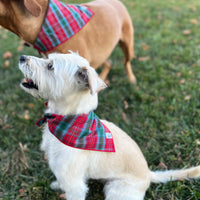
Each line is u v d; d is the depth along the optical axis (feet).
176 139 2.67
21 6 2.22
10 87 3.38
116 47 4.26
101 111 3.02
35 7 2.11
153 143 2.66
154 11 5.55
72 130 1.93
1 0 2.21
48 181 2.37
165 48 4.12
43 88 1.92
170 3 6.02
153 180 2.26
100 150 1.96
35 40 2.39
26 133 2.79
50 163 2.07
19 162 2.55
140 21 5.05
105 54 2.82
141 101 3.16
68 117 1.94
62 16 2.31
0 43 4.19
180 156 2.53
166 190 2.28
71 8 2.41
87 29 2.52
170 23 4.94
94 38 2.60
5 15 2.29
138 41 4.35
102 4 2.78
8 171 2.48
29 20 2.27
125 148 2.10
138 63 3.80
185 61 3.77
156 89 3.26
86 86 1.87
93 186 2.39
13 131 2.80
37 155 2.61
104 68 3.40
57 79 1.89
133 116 2.98
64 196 2.28
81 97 1.91
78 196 2.10
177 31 4.67
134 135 2.76
